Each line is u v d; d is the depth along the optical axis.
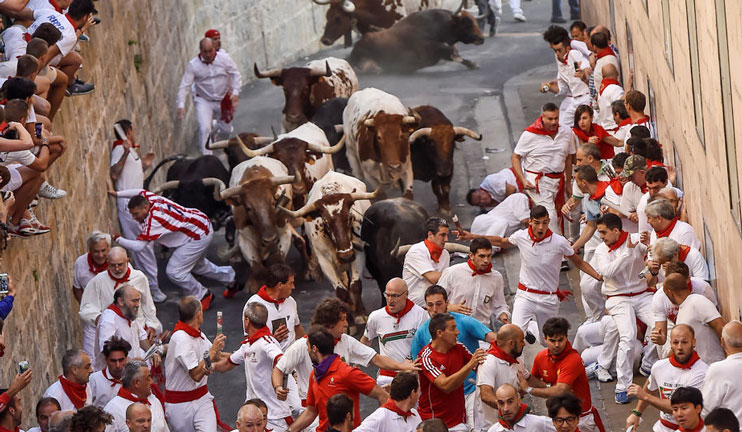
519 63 41.22
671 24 20.00
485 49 43.53
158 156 32.62
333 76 32.50
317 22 46.91
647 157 19.78
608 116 25.22
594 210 20.36
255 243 24.14
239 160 26.95
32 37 17.78
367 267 22.75
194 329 17.00
